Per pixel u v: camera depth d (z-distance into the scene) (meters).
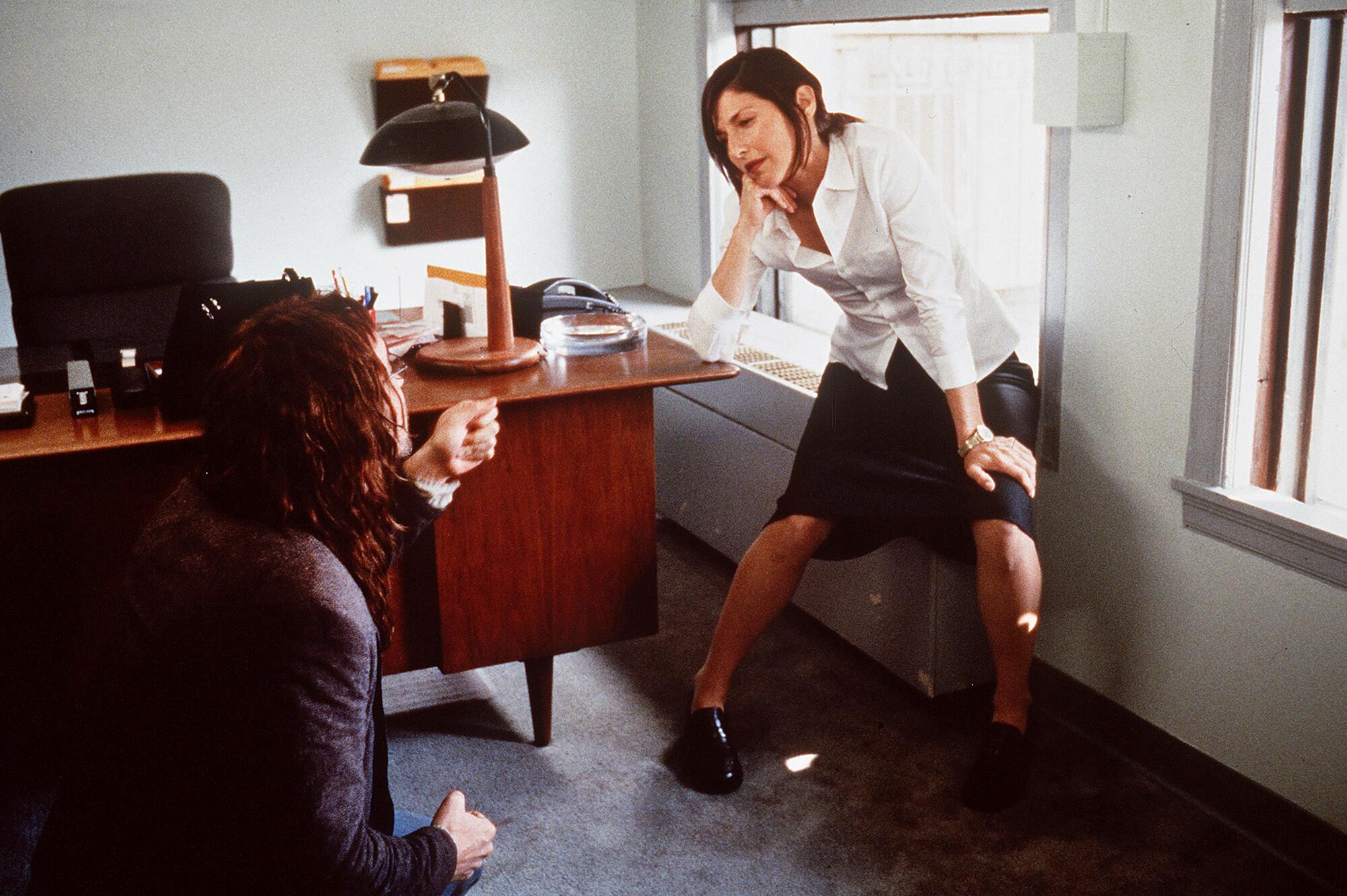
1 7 3.32
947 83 3.63
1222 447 2.08
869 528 2.38
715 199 3.58
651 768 2.41
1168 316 2.14
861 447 2.39
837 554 2.42
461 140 2.22
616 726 2.56
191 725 1.16
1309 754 2.03
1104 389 2.32
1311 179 1.97
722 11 3.43
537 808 2.28
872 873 2.07
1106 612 2.40
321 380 1.20
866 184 2.16
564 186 3.98
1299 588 1.99
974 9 2.51
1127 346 2.25
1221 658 2.16
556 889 2.05
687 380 2.26
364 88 3.69
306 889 1.17
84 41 3.41
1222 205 1.99
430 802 2.30
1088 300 2.32
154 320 3.02
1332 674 1.96
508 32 3.79
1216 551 2.13
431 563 2.27
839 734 2.50
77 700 1.24
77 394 2.05
